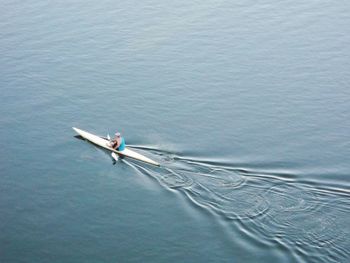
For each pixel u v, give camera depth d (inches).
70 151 1433.3
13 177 1333.7
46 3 2383.1
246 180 1258.6
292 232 1069.8
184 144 1430.9
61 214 1205.7
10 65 1882.4
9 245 1115.3
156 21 2151.8
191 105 1619.1
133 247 1100.5
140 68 1833.2
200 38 2003.0
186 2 2327.8
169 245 1095.6
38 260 1074.1
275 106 1594.5
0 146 1456.7
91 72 1822.1
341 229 1068.5
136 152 1403.8
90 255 1085.1
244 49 1915.6
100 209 1213.7
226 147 1409.9
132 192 1259.8
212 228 1119.6
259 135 1460.4
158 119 1557.6
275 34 2006.6
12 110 1624.0
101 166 1366.9
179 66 1833.2
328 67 1774.1
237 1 2315.5
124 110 1609.3
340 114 1540.4
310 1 2285.9
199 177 1283.2
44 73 1828.2
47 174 1344.7
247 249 1051.9
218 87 1704.0
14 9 2329.0
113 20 2175.2
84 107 1633.9
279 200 1171.3
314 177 1262.3
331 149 1386.6
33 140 1481.3
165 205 1204.5
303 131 1472.7
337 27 2031.3
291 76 1739.7
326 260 1002.1
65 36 2064.5
